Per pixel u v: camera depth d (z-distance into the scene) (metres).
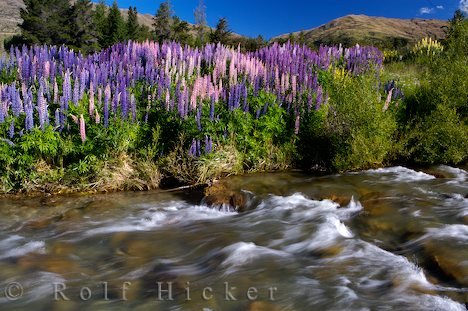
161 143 9.59
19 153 8.32
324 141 10.63
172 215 7.86
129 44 14.20
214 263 5.86
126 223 7.41
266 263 5.79
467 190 8.66
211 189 8.73
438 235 6.27
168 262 5.94
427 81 12.90
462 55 13.38
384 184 9.13
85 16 44.72
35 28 43.56
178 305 4.76
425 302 4.68
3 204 8.01
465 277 5.06
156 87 10.40
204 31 36.25
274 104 10.39
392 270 5.43
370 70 13.55
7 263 5.84
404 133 11.53
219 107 9.98
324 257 5.95
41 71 10.43
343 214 7.61
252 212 7.96
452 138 10.80
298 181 9.39
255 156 10.10
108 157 8.98
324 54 15.75
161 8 39.81
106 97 8.70
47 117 8.43
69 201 8.29
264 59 14.30
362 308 4.63
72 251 6.29
